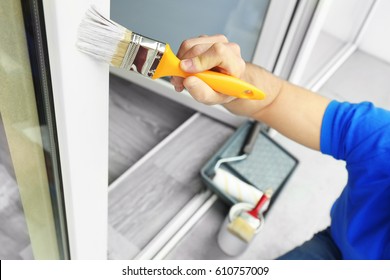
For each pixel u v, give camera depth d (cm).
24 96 43
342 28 208
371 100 203
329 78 212
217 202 140
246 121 155
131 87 175
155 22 139
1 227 69
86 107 45
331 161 166
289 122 76
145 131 159
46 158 52
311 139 77
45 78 40
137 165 143
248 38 134
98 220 69
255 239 133
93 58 41
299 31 124
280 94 76
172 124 165
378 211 75
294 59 132
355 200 78
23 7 35
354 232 79
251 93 53
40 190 60
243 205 124
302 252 97
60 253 79
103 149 54
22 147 50
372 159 70
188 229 130
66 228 66
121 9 140
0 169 57
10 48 39
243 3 124
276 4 118
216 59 49
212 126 165
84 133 48
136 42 41
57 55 37
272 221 140
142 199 133
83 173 53
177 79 56
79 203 58
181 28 138
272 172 146
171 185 139
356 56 231
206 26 135
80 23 37
